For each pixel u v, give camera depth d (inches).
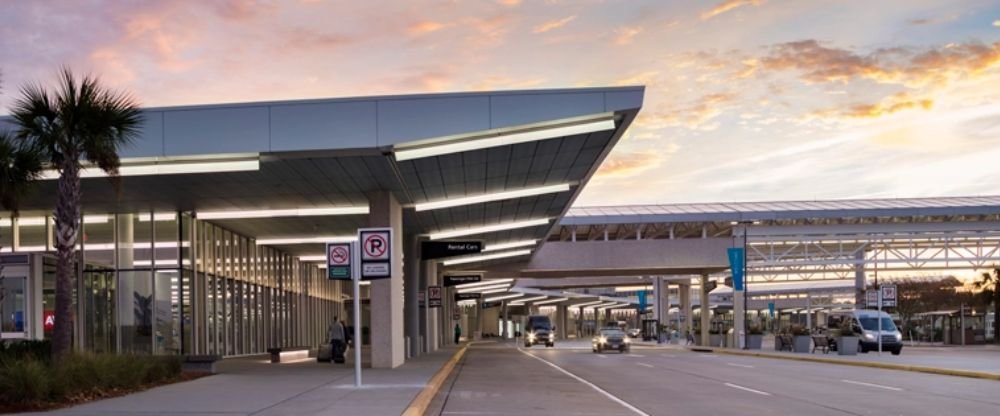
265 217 1407.5
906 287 4357.8
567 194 1487.5
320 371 1117.7
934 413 700.7
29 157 839.7
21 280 1139.9
